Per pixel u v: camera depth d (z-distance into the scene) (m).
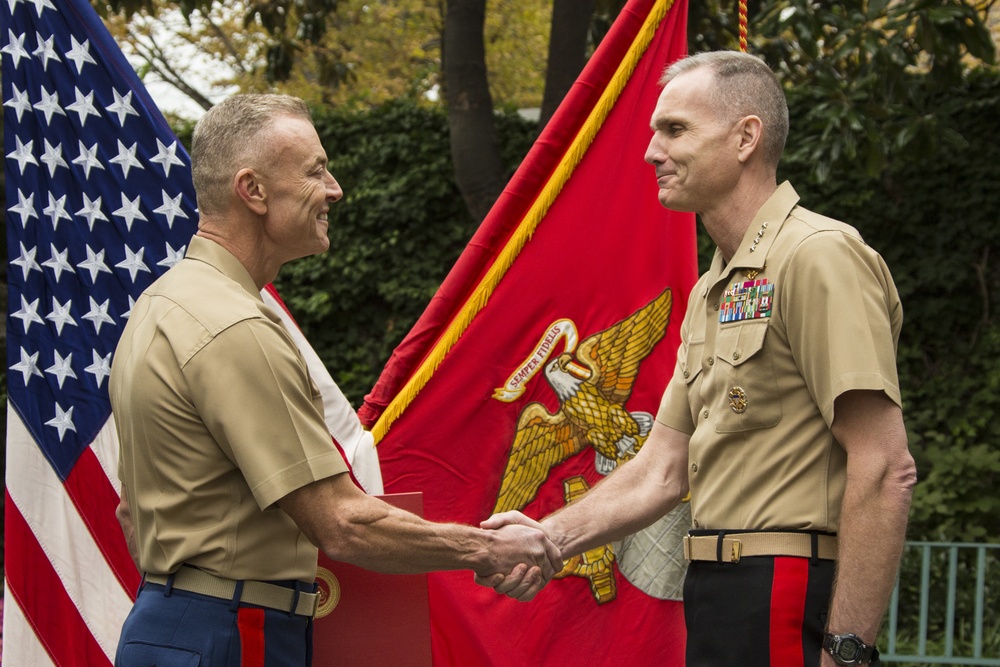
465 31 6.99
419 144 8.75
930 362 8.00
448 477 3.31
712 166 2.46
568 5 6.46
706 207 2.50
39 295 3.18
